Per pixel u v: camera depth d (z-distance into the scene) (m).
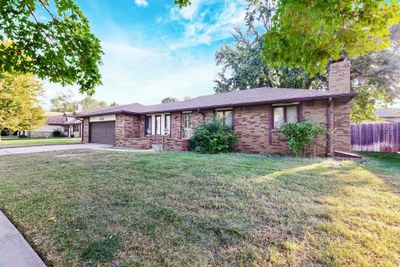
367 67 15.26
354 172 5.23
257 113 9.97
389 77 14.91
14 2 2.59
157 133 14.87
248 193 3.68
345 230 2.38
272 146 9.45
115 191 3.87
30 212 3.00
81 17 2.96
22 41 2.85
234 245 2.15
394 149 10.71
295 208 3.02
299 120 8.88
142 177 4.86
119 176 4.97
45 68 3.14
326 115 8.33
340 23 2.51
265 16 17.12
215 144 9.57
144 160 7.23
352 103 15.91
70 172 5.46
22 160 7.52
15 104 16.64
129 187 4.10
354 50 2.78
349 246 2.09
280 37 3.04
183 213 2.90
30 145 14.64
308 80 16.81
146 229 2.49
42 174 5.27
